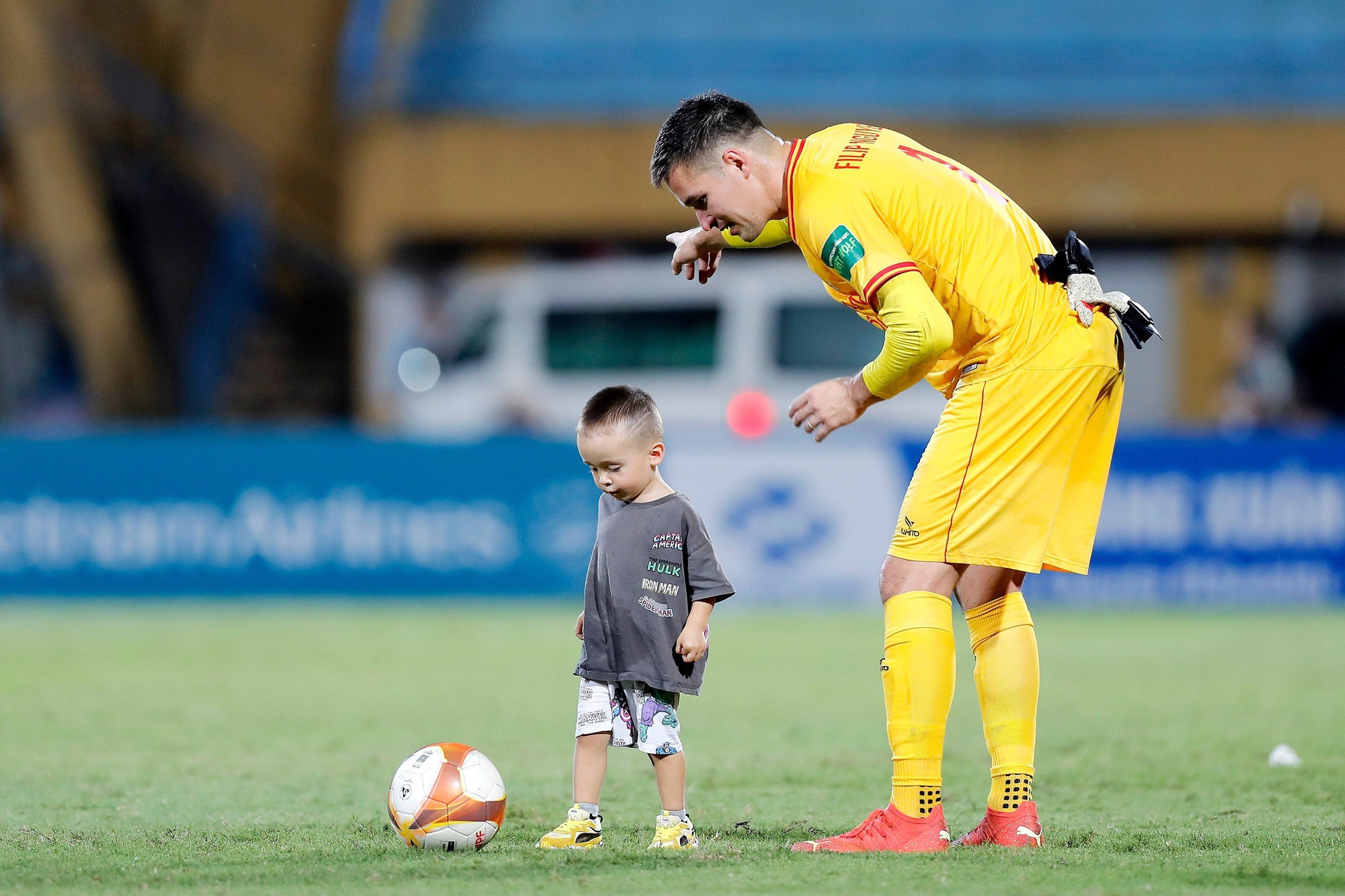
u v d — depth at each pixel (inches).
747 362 2338.8
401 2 2982.3
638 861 505.0
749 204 563.5
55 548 1755.7
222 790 695.1
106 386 2546.8
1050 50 2891.2
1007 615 564.4
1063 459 548.4
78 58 2504.9
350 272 2979.8
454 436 1732.3
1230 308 2837.1
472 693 1065.5
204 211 2741.1
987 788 700.0
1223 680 1119.0
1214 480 1665.8
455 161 2908.5
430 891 453.4
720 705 999.0
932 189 544.4
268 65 2824.8
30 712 975.0
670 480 1692.9
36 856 526.9
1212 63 2844.5
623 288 2407.7
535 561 1722.4
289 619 1588.3
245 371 2856.8
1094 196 2832.2
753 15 2997.0
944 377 587.5
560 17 2997.0
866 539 1679.4
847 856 516.4
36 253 2564.0
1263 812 625.3
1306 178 2797.7
